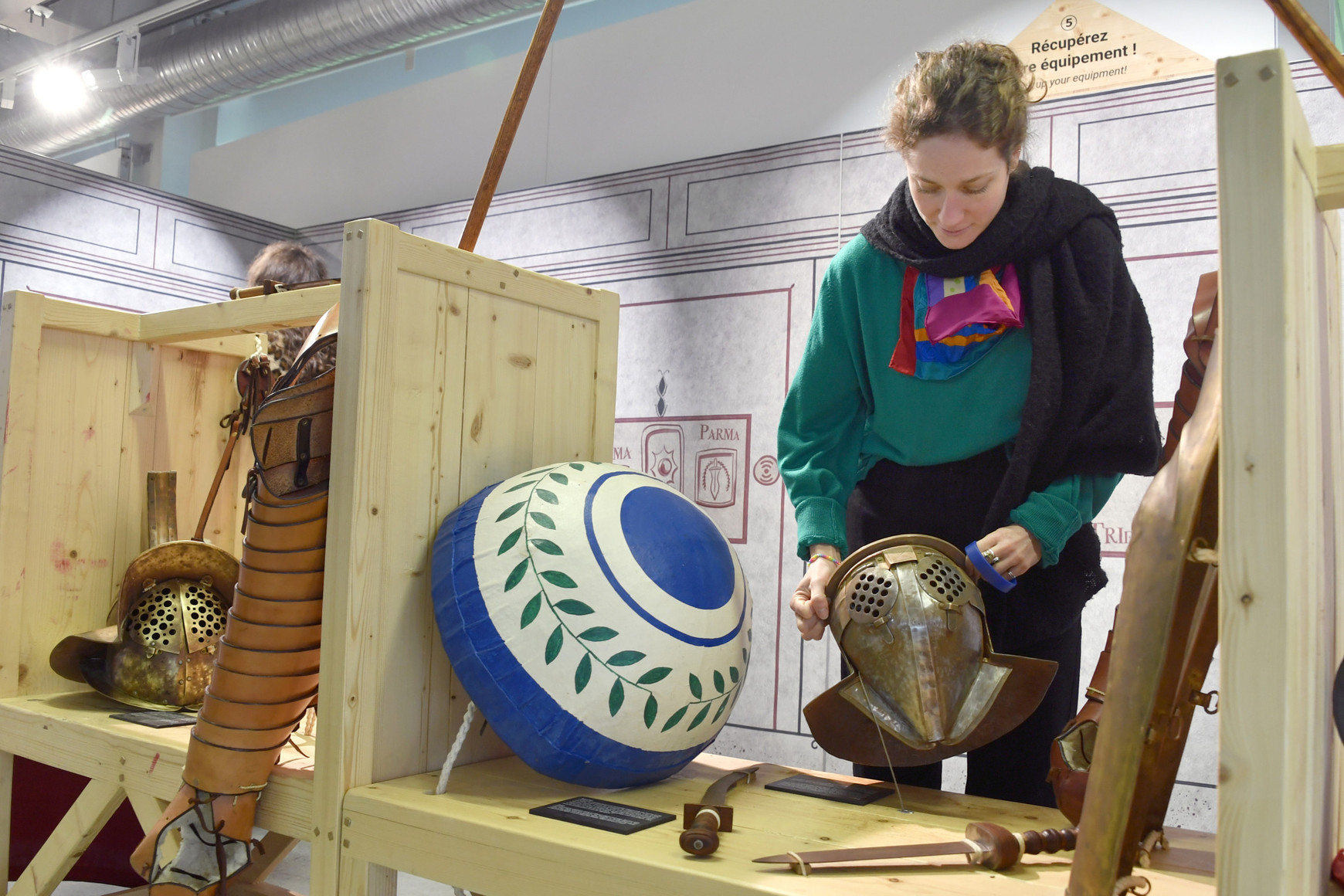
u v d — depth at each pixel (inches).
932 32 150.3
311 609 58.1
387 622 58.2
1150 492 37.7
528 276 68.4
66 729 73.9
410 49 209.0
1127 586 37.4
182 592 78.6
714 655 55.0
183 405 95.7
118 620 78.3
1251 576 31.4
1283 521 31.1
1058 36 140.3
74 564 87.6
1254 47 127.6
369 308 56.5
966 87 51.8
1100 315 57.4
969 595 53.1
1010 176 58.7
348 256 57.4
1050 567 59.5
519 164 191.5
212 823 57.3
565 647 52.2
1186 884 42.3
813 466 64.5
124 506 91.3
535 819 50.1
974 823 45.9
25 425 84.3
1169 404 130.1
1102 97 136.8
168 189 242.5
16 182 178.9
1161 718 37.0
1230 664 31.6
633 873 43.7
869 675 52.7
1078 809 47.2
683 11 174.7
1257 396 31.7
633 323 174.6
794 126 161.6
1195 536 36.3
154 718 74.1
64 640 79.6
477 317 64.6
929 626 51.6
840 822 50.8
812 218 158.1
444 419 62.2
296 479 56.8
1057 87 139.9
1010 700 51.7
